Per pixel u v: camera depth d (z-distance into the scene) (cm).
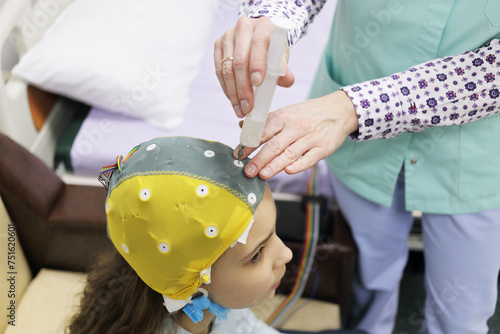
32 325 110
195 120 153
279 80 71
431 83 87
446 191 103
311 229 128
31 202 113
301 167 75
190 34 167
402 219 120
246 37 68
